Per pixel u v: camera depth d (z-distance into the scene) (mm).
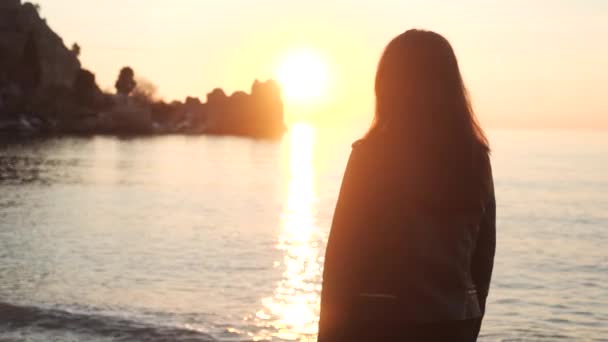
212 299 14383
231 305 13750
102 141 135875
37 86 162625
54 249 22062
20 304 11984
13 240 24359
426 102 2586
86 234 26453
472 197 2547
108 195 45844
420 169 2506
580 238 29281
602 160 104938
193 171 72688
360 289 2484
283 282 16953
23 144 111250
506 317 13773
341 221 2506
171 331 10758
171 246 23531
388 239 2471
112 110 182625
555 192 53750
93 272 17547
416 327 2453
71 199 42656
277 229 30141
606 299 15789
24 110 153500
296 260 21031
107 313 11891
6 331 10312
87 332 10438
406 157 2514
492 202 2709
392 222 2475
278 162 93438
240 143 160500
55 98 165875
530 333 12383
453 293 2525
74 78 197875
